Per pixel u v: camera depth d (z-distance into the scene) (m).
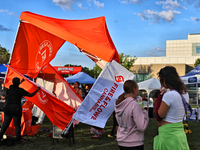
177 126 2.03
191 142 5.09
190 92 22.36
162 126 2.09
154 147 2.18
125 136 2.21
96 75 24.89
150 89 10.39
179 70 27.30
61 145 4.59
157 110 2.14
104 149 4.34
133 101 2.20
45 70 6.98
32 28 5.36
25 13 5.15
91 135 5.59
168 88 2.15
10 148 4.30
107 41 4.82
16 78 4.46
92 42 4.36
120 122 2.29
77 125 6.94
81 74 13.91
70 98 7.01
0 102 7.05
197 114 8.29
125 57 25.95
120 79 4.25
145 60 29.92
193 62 28.73
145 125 2.10
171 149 2.01
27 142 4.74
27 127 4.93
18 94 4.41
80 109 3.91
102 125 3.89
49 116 4.59
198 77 8.12
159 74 2.24
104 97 4.08
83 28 5.35
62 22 5.63
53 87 7.10
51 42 5.92
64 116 4.54
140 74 28.50
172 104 2.02
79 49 4.78
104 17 6.24
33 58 5.86
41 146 4.48
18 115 4.40
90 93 4.00
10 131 4.73
